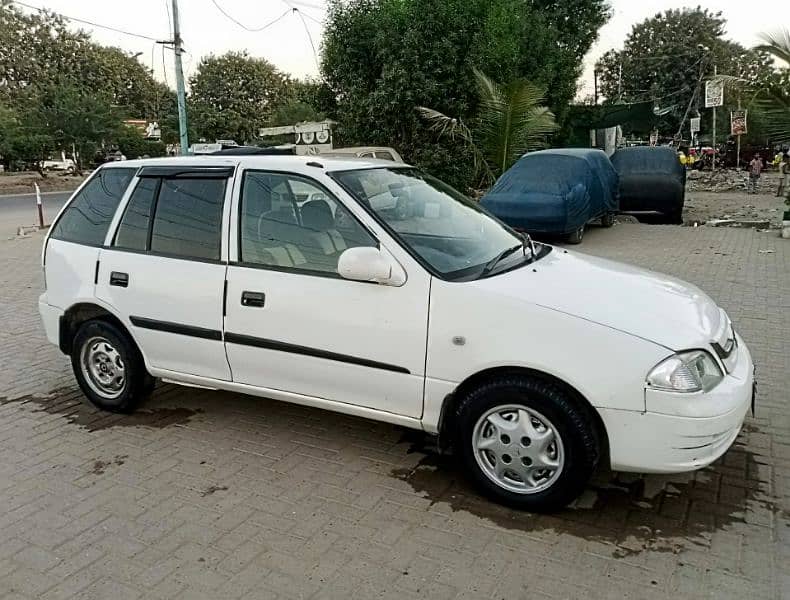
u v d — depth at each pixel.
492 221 4.44
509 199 11.11
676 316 3.29
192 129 43.72
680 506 3.41
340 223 3.71
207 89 55.72
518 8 18.88
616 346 3.06
